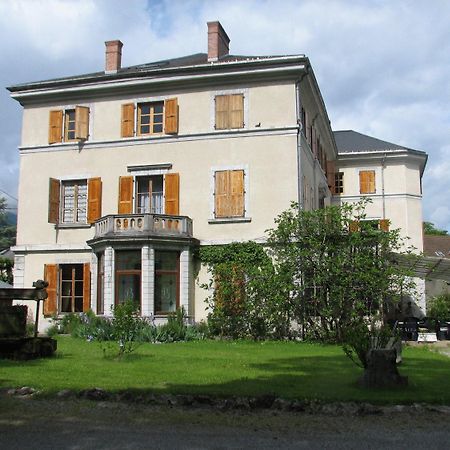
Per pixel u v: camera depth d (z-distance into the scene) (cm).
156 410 798
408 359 1398
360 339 1005
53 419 750
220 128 2391
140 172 2464
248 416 768
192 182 2394
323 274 1938
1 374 1050
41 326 2483
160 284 2238
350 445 634
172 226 2269
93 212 2484
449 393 876
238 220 2323
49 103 2627
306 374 1096
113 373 1073
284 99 2342
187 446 630
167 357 1380
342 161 3722
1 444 638
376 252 1975
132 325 1435
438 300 2925
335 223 1991
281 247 2070
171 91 2470
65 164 2566
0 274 4825
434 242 4872
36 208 2581
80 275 2511
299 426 718
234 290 2094
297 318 2025
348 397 835
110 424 726
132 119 2500
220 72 2373
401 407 790
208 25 2569
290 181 2298
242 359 1362
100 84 2511
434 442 646
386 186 3666
